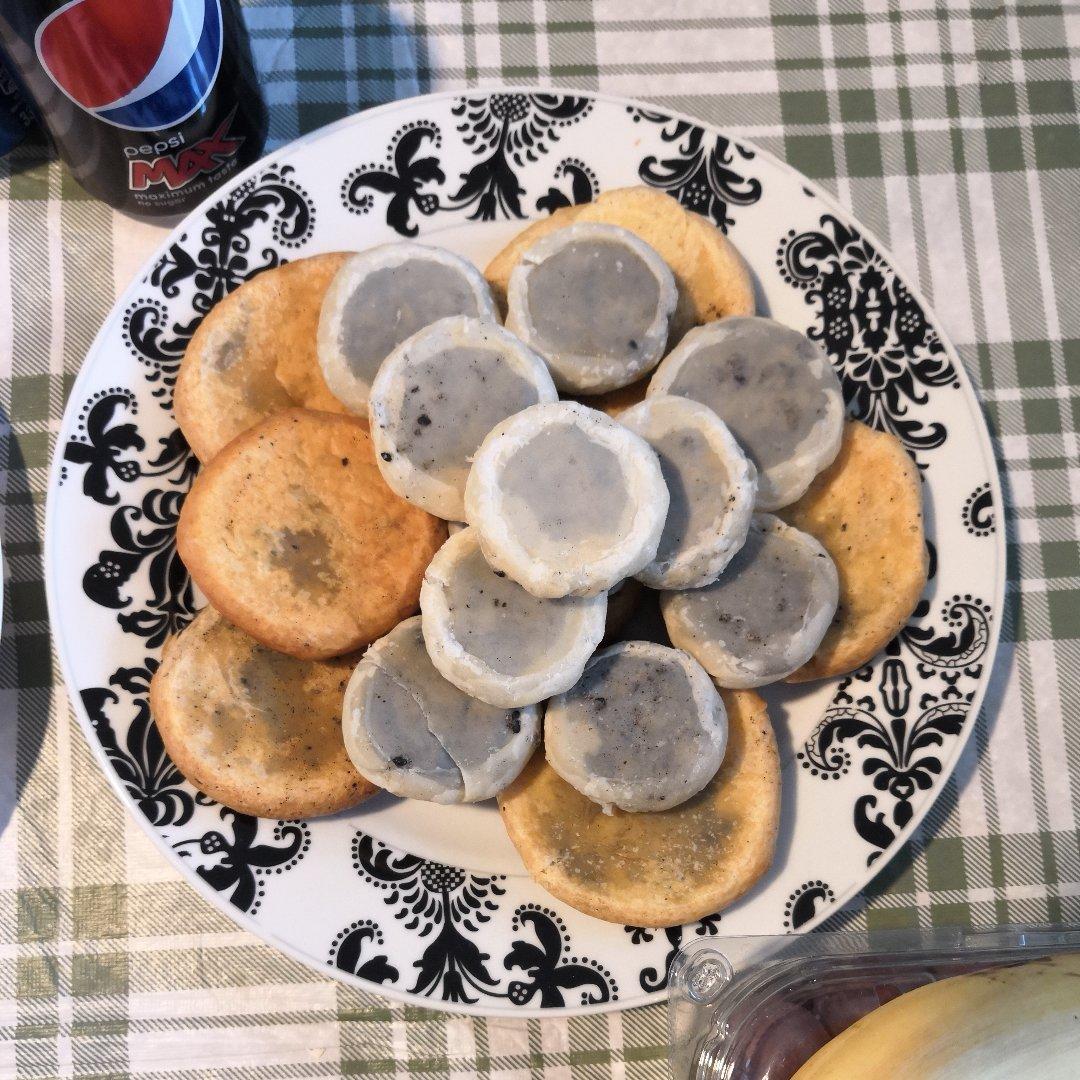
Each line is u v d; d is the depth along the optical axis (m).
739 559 0.39
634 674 0.38
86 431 0.39
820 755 0.39
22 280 0.42
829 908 0.38
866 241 0.41
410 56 0.44
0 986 0.39
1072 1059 0.31
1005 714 0.42
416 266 0.39
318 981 0.40
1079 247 0.44
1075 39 0.45
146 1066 0.39
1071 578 0.42
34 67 0.35
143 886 0.40
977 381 0.44
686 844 0.38
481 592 0.37
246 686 0.38
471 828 0.39
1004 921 0.40
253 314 0.39
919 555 0.39
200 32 0.36
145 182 0.40
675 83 0.45
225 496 0.38
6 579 0.41
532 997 0.37
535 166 0.41
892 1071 0.32
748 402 0.39
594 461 0.36
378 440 0.37
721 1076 0.35
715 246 0.40
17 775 0.40
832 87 0.45
